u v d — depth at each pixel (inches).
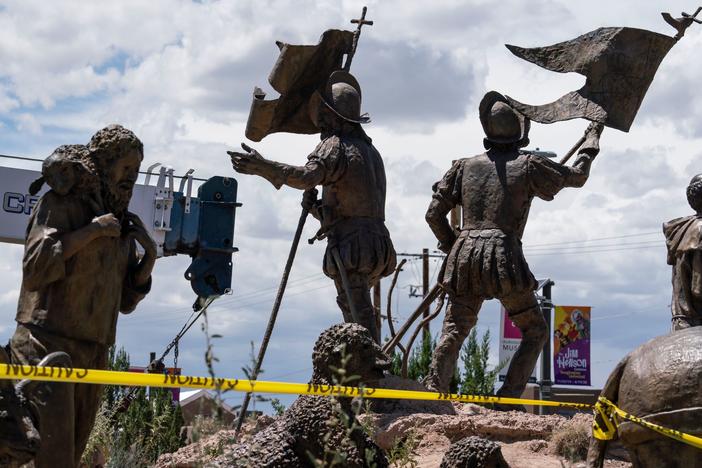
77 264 381.1
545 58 676.7
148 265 405.1
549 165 628.4
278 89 650.2
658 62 669.3
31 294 381.1
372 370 374.3
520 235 634.8
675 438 306.7
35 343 376.2
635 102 666.8
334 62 661.3
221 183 840.9
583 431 529.3
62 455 362.9
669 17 669.3
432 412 597.9
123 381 304.0
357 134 644.1
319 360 374.3
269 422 519.2
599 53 662.5
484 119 641.6
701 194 601.0
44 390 360.8
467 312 630.5
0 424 311.9
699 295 589.6
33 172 866.1
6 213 856.9
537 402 447.2
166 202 829.8
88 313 383.6
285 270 620.4
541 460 518.3
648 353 319.0
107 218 382.3
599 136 658.2
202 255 837.2
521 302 628.1
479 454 416.5
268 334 602.2
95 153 390.0
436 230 653.3
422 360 885.2
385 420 567.2
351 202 628.1
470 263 623.8
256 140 665.0
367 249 623.5
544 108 658.8
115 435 536.7
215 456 376.5
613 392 331.3
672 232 606.9
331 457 365.1
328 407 371.2
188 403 629.6
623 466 502.9
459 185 645.3
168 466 511.5
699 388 305.1
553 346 1491.1
